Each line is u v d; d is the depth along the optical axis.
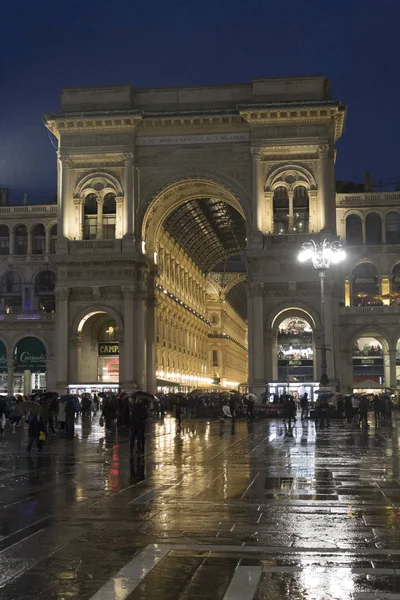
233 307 165.62
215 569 11.45
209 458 29.42
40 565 11.73
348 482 21.69
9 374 86.69
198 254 118.31
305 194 78.44
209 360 141.50
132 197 78.00
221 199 83.56
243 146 78.19
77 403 52.38
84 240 78.00
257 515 16.16
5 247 96.00
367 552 12.55
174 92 80.19
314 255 61.66
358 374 85.00
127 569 11.47
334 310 76.62
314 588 10.40
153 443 37.91
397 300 87.44
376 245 89.56
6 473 24.55
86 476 23.64
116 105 79.62
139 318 78.25
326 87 78.50
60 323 77.38
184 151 78.88
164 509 17.00
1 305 95.31
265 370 76.44
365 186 102.62
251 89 79.31
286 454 30.89
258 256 75.94
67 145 79.44
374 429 49.41
